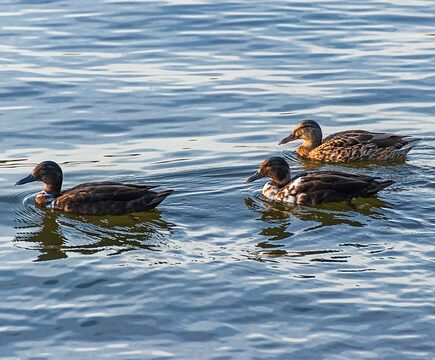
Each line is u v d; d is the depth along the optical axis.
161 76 26.91
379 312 14.77
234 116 24.50
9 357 13.88
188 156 22.03
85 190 19.28
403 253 16.75
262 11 32.28
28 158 22.05
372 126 24.11
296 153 23.34
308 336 14.20
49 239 17.89
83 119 24.16
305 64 27.84
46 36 29.88
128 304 15.19
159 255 16.89
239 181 20.61
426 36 30.08
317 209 19.05
